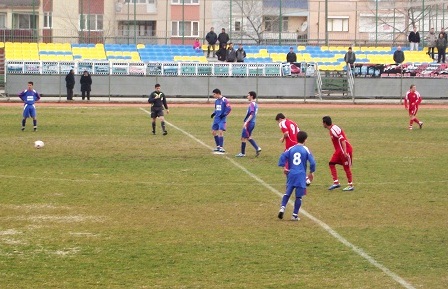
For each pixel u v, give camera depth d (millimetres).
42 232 19312
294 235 19172
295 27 99750
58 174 27922
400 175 28312
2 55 72625
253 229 19812
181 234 19234
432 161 31828
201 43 88125
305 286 15109
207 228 19875
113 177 27438
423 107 60281
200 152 33906
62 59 73562
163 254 17359
